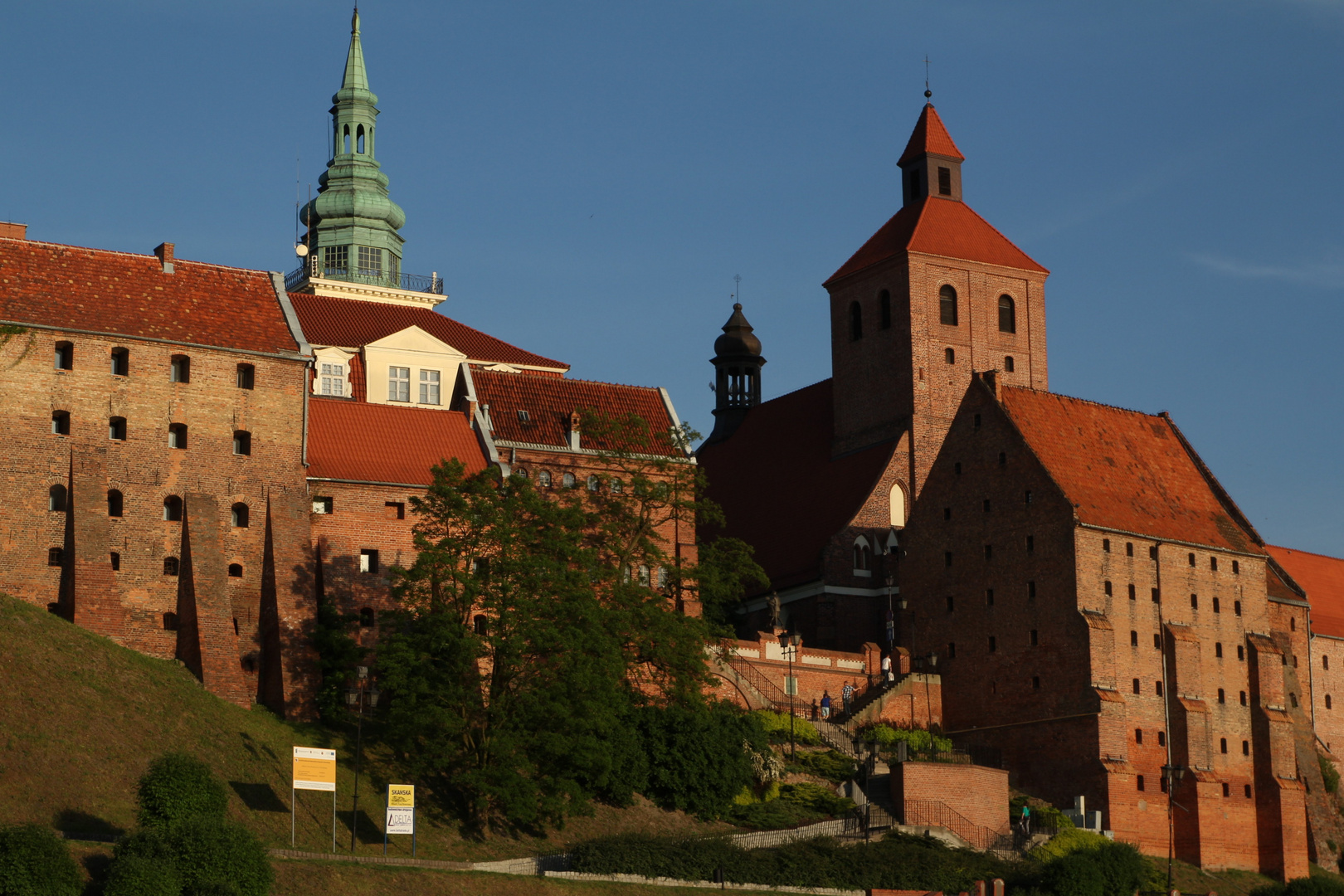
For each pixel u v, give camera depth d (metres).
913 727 107.81
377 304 130.75
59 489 85.94
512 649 81.94
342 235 145.75
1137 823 101.69
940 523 113.12
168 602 87.06
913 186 127.75
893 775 92.69
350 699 80.94
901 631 113.81
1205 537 112.31
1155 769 104.19
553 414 106.19
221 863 62.50
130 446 87.56
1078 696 102.69
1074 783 101.88
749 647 105.56
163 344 89.25
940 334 121.56
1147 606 107.12
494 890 72.06
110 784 72.31
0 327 85.75
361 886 68.44
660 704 94.06
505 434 102.75
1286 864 106.56
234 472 89.88
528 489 88.38
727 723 92.00
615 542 99.25
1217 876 102.94
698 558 106.38
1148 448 117.62
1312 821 115.00
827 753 98.12
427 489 92.81
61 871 59.84
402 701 81.50
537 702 82.19
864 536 117.19
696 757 89.00
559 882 74.69
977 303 123.25
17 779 70.00
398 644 82.12
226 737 80.00
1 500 84.31
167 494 88.00
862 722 105.56
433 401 121.06
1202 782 104.69
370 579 91.94
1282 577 124.75
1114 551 106.44
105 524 85.62
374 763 83.19
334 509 92.50
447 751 81.06
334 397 108.50
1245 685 110.75
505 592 84.06
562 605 84.19
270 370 92.06
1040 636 105.38
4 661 75.94
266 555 89.56
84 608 83.69
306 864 68.62
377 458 95.81
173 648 86.69
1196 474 118.88
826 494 122.12
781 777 93.75
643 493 101.12
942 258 122.31
